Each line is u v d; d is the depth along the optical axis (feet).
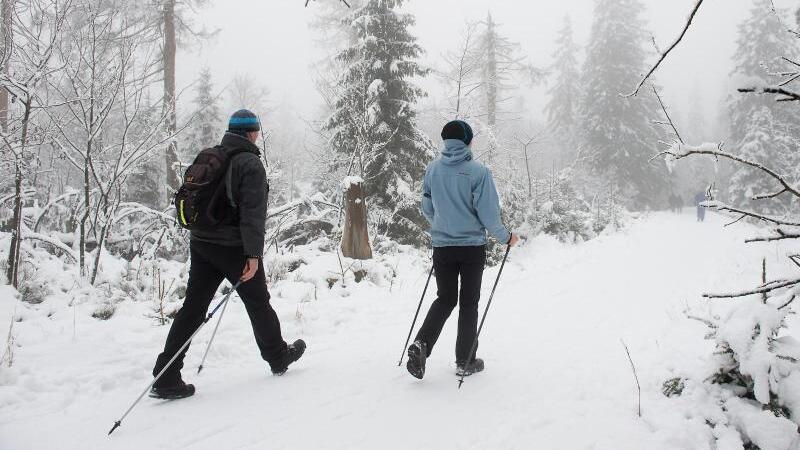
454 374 11.71
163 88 48.83
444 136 11.41
